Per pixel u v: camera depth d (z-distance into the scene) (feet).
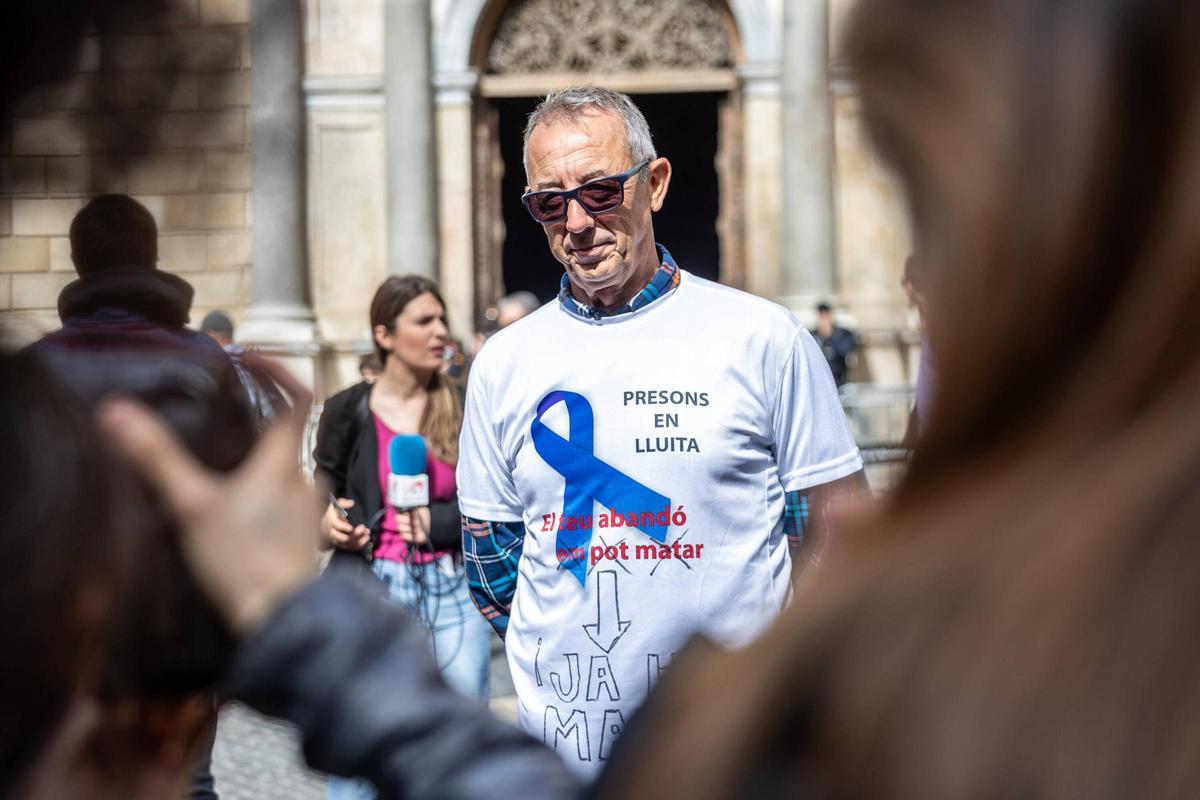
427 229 51.62
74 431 2.15
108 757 2.28
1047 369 1.63
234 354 2.27
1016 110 1.61
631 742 1.83
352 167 52.11
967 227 1.64
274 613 2.31
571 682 8.71
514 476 9.06
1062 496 1.59
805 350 8.90
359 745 2.35
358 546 13.17
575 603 8.69
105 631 2.21
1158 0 1.57
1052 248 1.60
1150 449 1.55
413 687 2.38
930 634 1.59
